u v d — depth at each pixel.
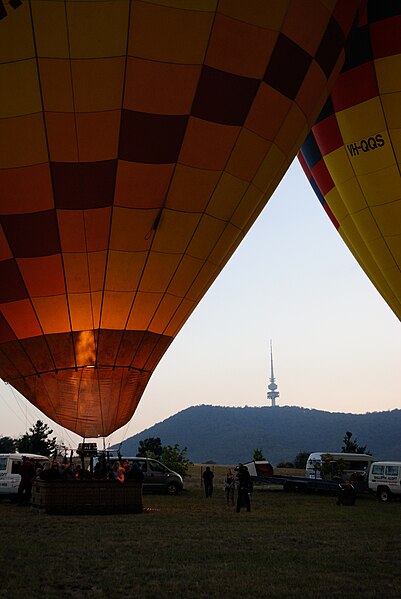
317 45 13.88
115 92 12.16
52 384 13.74
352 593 7.65
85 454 14.66
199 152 13.06
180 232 13.55
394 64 17.33
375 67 17.52
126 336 13.95
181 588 7.87
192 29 12.25
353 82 17.89
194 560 9.64
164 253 13.61
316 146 19.92
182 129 12.77
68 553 10.02
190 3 12.12
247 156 13.57
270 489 31.12
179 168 13.04
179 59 12.32
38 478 16.77
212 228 13.87
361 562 9.58
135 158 12.66
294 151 14.90
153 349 14.48
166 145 12.76
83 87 11.99
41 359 13.61
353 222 20.02
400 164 18.09
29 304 13.22
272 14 12.89
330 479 31.97
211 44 12.46
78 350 13.69
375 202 18.86
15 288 13.06
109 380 13.95
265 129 13.61
